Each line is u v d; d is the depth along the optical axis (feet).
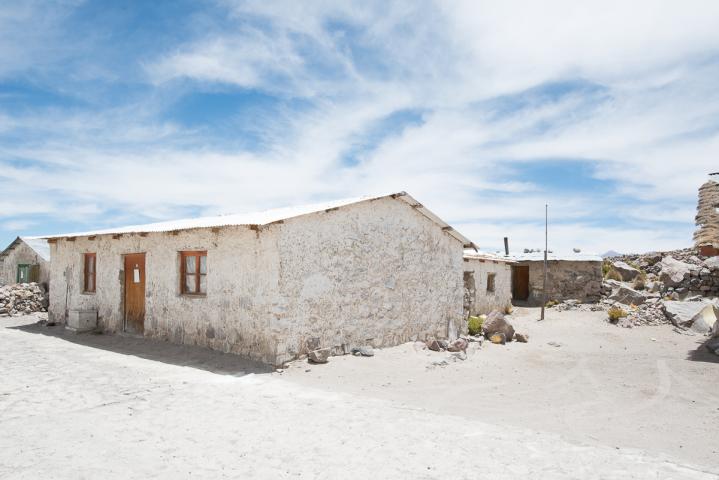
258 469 15.30
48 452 16.43
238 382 26.40
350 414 21.17
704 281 64.44
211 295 34.42
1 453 16.29
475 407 25.21
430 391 27.99
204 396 23.56
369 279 37.88
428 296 44.39
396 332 40.29
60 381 26.03
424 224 44.37
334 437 18.24
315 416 20.79
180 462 15.79
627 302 69.56
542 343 47.88
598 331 54.54
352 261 36.42
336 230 35.14
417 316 42.86
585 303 74.28
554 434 19.99
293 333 31.40
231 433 18.52
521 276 83.82
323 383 27.61
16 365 30.04
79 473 14.80
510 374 34.09
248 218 34.63
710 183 45.39
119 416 20.39
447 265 47.29
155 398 23.06
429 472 15.15
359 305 36.83
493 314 49.85
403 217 41.88
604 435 21.33
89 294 45.98
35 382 25.76
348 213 36.22
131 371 28.48
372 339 37.83
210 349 34.09
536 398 27.91
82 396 23.25
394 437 18.33
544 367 37.06
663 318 57.62
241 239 32.63
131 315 41.42
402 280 41.32
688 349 44.34
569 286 76.13
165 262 38.09
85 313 43.70
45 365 30.07
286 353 30.78
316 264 33.40
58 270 50.47
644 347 45.93
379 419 20.59
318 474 14.97
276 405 22.33
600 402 27.43
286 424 19.66
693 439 21.15
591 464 16.06
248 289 31.91
